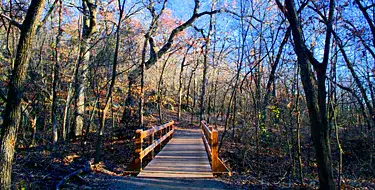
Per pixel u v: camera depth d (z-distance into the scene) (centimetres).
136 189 610
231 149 1276
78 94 1463
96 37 1454
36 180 613
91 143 1328
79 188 591
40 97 1405
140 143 765
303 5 781
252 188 667
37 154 869
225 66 2216
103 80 1591
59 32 1226
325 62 614
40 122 1593
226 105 2569
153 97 2273
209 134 892
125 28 1388
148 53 2008
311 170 1101
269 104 1238
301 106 1137
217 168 744
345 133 1522
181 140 1408
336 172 1117
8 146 421
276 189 714
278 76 1093
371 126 1246
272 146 1309
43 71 1434
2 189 411
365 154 1250
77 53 1366
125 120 1578
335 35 702
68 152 1069
